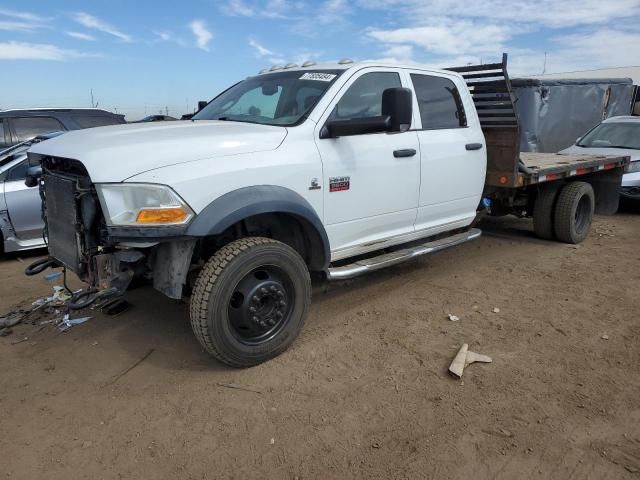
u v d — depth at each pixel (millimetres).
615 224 8320
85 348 3867
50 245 3805
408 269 5738
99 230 3305
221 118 4457
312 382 3357
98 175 3061
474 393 3213
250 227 3830
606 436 2801
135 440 2807
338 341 3930
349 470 2566
